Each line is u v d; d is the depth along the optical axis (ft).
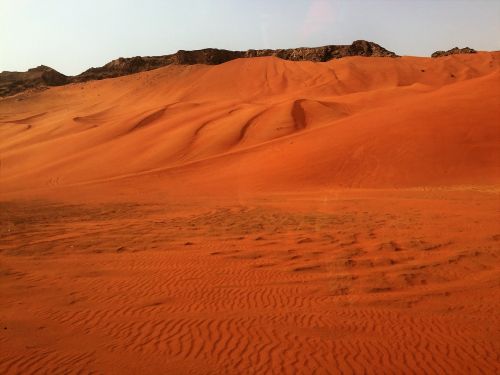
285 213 63.36
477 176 88.53
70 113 330.13
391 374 18.72
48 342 22.16
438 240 41.39
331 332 22.79
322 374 18.72
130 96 370.12
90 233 52.01
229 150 144.36
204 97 330.34
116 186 115.44
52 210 76.02
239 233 48.49
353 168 99.55
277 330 23.07
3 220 64.64
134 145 161.07
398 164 96.84
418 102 129.18
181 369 19.25
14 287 31.45
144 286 30.86
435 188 84.43
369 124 120.06
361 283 30.45
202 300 27.76
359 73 337.72
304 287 29.86
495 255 35.91
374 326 23.52
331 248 39.78
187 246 42.88
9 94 503.20
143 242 45.60
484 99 117.70
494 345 21.22
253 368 19.26
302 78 343.26
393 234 44.70
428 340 21.81
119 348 21.35
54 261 38.86
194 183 111.34
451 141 99.91
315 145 116.88
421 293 28.50
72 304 27.66
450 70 348.59
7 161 168.55
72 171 142.61
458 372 18.86
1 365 19.84
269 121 161.68
